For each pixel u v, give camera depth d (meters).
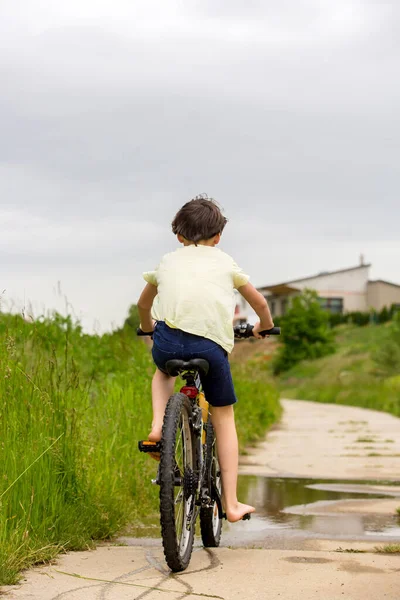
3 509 4.71
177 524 4.63
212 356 4.77
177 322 4.74
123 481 6.74
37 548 4.72
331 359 61.84
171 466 4.37
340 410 30.12
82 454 5.93
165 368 4.87
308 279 80.62
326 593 4.06
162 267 5.00
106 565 4.62
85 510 5.59
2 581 4.09
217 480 5.39
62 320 9.79
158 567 4.62
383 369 46.19
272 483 9.57
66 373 6.26
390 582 4.29
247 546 5.57
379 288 80.50
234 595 4.01
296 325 64.81
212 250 5.02
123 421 7.40
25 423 5.34
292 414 26.66
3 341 5.81
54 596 3.89
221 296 4.82
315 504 7.90
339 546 5.59
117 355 9.92
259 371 24.09
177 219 5.15
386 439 15.86
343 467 11.24
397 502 8.03
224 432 5.09
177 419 4.45
